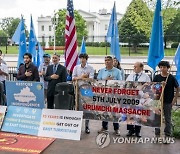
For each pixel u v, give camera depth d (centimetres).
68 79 895
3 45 3381
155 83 635
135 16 3209
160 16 792
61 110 685
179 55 841
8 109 723
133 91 651
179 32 3066
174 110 902
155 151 596
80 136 666
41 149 592
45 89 872
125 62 2194
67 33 891
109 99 671
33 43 1191
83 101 689
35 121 695
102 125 724
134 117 657
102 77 699
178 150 602
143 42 3066
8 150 584
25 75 769
